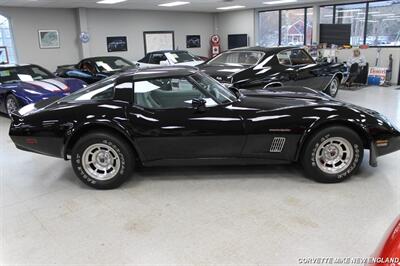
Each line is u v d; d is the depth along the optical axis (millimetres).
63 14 11836
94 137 3018
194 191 3039
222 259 2078
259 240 2258
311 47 11039
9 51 11031
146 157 3115
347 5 11430
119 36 13070
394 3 10164
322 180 3080
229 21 15422
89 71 8273
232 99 3209
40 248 2264
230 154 3098
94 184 3133
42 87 5883
